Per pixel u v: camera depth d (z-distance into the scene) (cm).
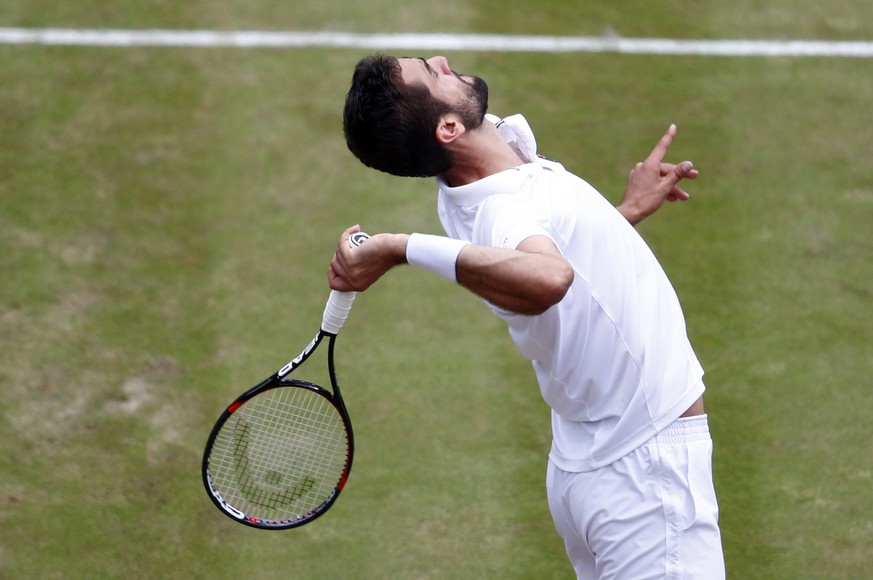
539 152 2205
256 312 1844
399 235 958
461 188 1020
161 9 2605
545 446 1625
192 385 1705
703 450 1054
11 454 1588
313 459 1314
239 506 1333
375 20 2591
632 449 1042
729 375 1748
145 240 1981
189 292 1878
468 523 1502
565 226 994
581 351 1023
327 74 2411
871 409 1691
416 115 1007
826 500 1541
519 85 2397
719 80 2438
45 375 1716
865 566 1443
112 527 1484
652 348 1032
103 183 2106
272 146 2211
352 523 1500
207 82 2380
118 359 1747
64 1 2612
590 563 1166
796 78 2445
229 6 2625
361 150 1052
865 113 2347
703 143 2255
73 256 1944
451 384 1730
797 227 2056
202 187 2103
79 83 2359
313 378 1723
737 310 1875
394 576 1422
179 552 1452
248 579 1414
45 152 2175
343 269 988
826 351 1797
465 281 923
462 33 2555
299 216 2050
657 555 1047
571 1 2691
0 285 1877
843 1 2706
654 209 1245
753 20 2636
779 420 1672
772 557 1456
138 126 2248
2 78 2361
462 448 1617
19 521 1486
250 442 1302
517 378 1748
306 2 2645
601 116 2320
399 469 1580
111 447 1602
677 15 2648
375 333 1823
